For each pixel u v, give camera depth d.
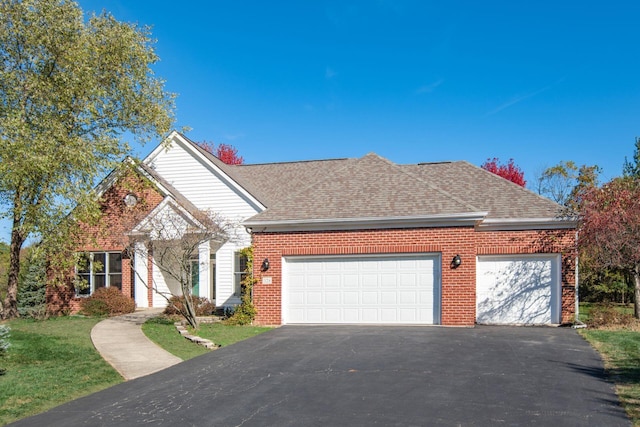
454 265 15.70
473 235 15.66
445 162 22.38
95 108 19.08
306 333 14.44
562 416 6.89
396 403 7.59
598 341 12.42
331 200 17.50
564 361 10.25
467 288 15.57
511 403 7.49
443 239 15.84
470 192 19.27
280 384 8.86
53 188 17.58
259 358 11.10
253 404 7.76
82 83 18.56
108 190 21.94
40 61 18.47
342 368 9.89
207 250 21.12
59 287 21.64
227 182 21.62
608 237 15.39
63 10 18.28
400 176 18.27
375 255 16.38
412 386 8.49
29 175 17.08
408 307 16.09
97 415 7.48
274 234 17.03
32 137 17.16
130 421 7.17
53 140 17.23
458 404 7.48
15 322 17.88
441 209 15.90
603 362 10.14
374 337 13.31
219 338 13.95
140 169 21.11
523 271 17.06
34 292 21.52
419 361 10.33
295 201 17.80
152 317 18.77
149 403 7.99
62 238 18.14
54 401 8.34
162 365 10.79
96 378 9.76
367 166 19.34
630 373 9.19
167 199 19.48
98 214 18.48
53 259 18.59
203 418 7.19
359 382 8.82
